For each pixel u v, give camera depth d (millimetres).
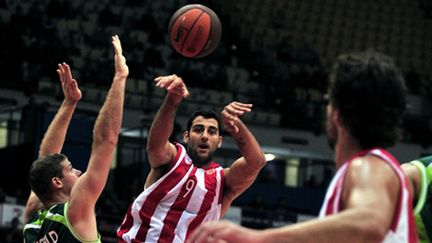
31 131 21328
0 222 20344
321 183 27609
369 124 3389
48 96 27031
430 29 38125
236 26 34594
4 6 31266
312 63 34062
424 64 36625
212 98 30203
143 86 29203
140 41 32156
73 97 7910
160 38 32781
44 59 28359
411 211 3346
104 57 30453
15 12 31141
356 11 37500
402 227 3248
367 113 3373
